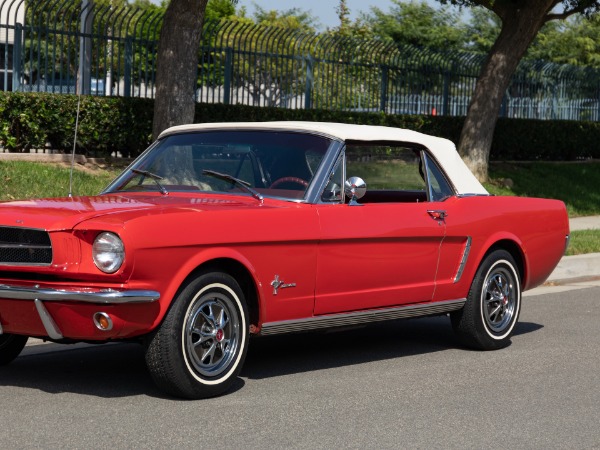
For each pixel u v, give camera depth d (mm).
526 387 7043
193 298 6113
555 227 8992
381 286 7355
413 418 6090
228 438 5480
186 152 7434
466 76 25469
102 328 5816
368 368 7590
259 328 6609
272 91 20797
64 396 6328
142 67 18891
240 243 6305
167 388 6215
